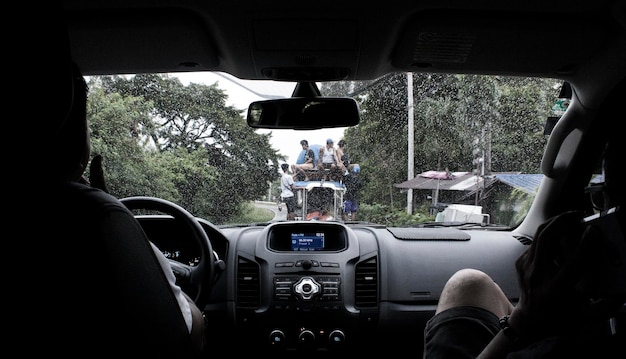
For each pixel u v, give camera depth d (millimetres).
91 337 1100
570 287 1140
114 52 2701
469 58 2725
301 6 2230
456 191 4062
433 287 3270
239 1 2205
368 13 2273
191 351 1370
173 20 2369
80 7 2279
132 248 1193
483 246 3367
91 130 3715
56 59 1140
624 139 1170
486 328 1839
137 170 3865
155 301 1220
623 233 1041
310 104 2879
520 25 2383
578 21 2371
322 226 3340
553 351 1182
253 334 3279
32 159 1140
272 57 2668
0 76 1074
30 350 1093
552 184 3277
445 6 2240
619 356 1129
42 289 1096
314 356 3281
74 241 1112
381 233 3422
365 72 2871
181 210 2424
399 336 3305
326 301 3221
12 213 1108
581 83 2852
